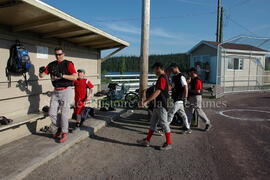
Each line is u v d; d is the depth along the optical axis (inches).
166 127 172.6
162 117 171.8
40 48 199.2
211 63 734.5
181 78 199.2
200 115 227.5
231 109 362.3
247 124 261.6
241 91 613.6
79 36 225.0
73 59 255.3
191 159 156.6
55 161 146.8
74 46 255.6
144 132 220.1
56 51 168.6
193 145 185.9
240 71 715.4
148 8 309.7
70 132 196.4
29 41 185.9
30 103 188.9
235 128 242.8
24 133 180.2
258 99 482.6
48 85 209.6
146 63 317.1
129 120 267.6
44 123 203.8
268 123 266.7
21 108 179.5
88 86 215.2
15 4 128.3
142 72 317.7
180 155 163.5
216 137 209.2
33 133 188.9
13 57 163.6
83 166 141.6
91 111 246.7
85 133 195.8
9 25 166.1
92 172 134.0
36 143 166.2
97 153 163.8
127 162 149.6
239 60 710.5
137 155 162.1
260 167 144.9
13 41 170.4
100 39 253.1
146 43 313.6
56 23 173.8
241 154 166.9
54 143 167.0
